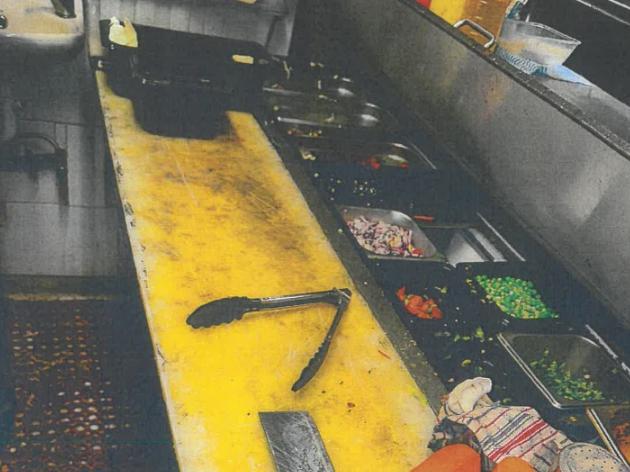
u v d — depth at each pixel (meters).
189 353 1.33
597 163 1.57
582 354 1.71
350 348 1.46
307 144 2.56
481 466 1.10
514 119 1.85
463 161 2.12
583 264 1.67
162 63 2.16
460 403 1.19
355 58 2.91
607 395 1.63
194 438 1.13
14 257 2.84
